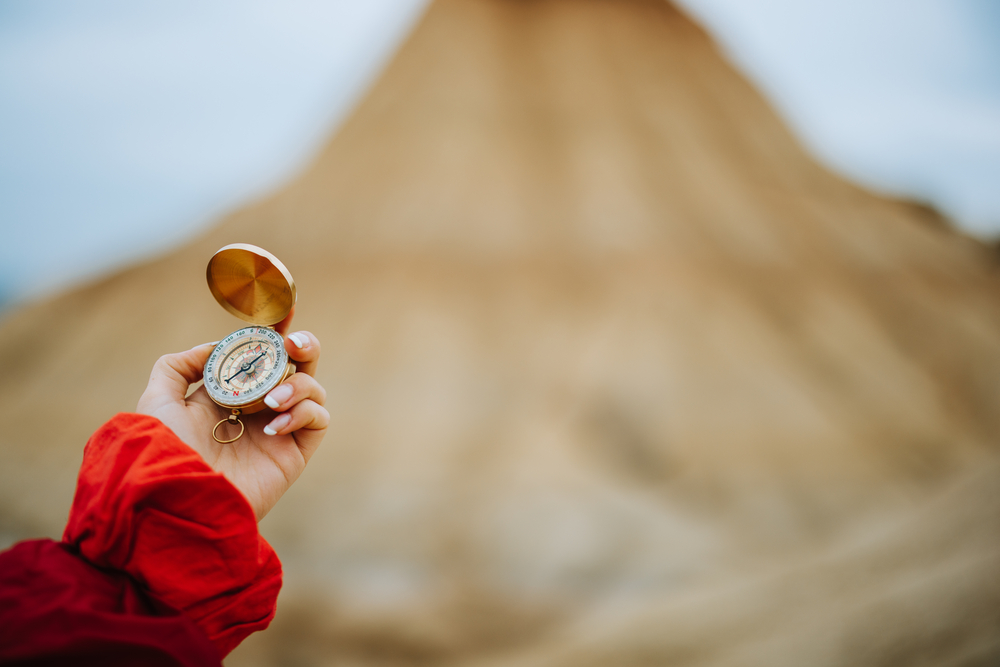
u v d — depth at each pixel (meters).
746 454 30.56
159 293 43.00
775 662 9.91
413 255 39.62
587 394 33.50
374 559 25.39
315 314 37.69
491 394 33.31
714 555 24.47
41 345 42.88
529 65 51.50
